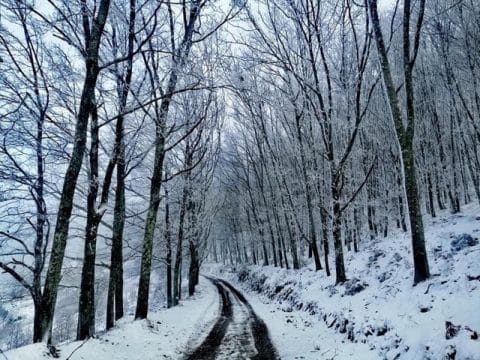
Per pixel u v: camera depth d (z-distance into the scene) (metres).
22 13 8.80
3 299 12.87
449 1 15.71
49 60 9.83
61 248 7.24
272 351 9.04
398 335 7.28
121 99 10.49
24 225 11.30
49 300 7.16
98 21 7.50
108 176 10.75
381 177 25.48
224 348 9.62
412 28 17.42
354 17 14.48
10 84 9.58
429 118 22.52
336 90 16.53
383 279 12.91
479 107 15.16
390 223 30.16
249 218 41.41
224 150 34.53
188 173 20.48
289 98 17.59
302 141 20.34
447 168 22.06
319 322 12.56
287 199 25.95
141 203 19.97
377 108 22.30
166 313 15.52
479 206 21.00
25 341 24.47
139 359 8.06
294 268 26.88
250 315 16.22
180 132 19.41
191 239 25.27
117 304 14.61
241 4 9.11
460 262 9.85
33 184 10.20
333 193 16.25
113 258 12.98
